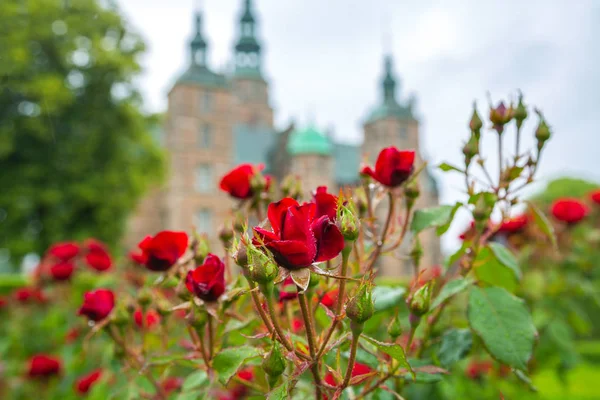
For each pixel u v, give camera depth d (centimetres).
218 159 4097
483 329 161
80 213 2077
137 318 237
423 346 192
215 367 141
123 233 2217
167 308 193
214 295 145
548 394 686
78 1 2183
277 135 4741
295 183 204
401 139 4800
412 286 165
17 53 1902
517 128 182
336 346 126
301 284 105
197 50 4269
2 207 1950
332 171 4269
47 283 511
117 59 2116
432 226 175
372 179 178
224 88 4212
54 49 2092
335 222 120
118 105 2177
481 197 177
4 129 1944
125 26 2286
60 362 437
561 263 394
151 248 168
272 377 120
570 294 389
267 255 109
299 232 107
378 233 196
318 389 129
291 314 182
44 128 1958
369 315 113
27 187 1939
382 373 151
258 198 189
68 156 2048
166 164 2453
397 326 145
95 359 412
